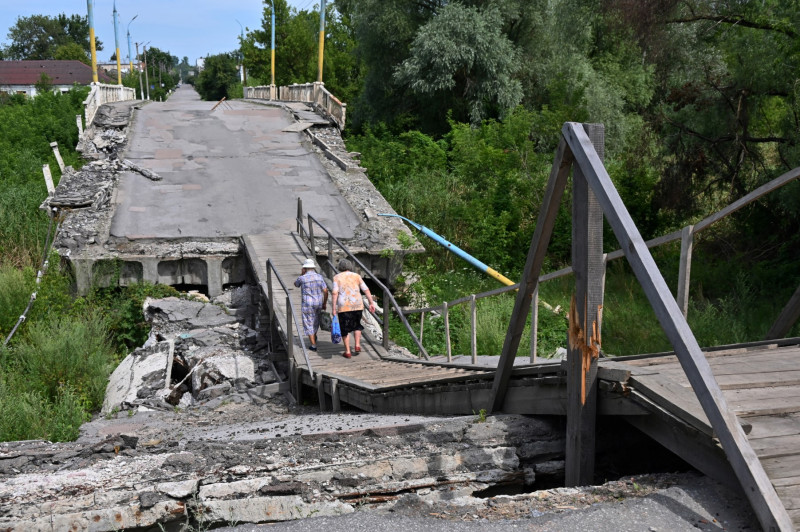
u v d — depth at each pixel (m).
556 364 5.32
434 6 33.94
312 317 11.24
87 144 24.20
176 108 31.67
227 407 10.45
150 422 9.41
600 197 4.25
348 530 3.53
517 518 3.56
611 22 19.47
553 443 5.34
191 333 13.61
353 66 50.00
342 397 9.02
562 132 4.73
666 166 19.31
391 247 16.77
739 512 3.44
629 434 5.46
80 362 11.63
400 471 4.84
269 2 56.03
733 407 4.01
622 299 14.47
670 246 18.70
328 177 22.06
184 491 4.43
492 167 23.81
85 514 4.23
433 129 33.94
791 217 16.81
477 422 5.59
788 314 6.34
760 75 16.31
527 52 32.88
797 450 3.53
